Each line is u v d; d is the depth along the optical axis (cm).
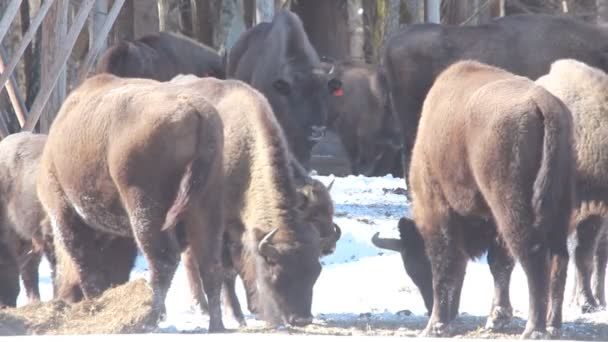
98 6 7044
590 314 3566
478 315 3616
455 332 3253
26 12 8175
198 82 3609
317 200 3344
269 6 7681
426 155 3234
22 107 5681
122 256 3456
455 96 3147
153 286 3070
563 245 2894
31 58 7194
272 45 6141
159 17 10119
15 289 3775
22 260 3819
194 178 3008
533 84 2953
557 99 2902
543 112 2841
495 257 3284
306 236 3278
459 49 5953
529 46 5897
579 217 3538
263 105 3425
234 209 3403
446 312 3241
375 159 8375
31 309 3241
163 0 9919
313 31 11469
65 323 3111
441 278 3256
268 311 3297
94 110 3222
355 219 5416
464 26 6022
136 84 3294
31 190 3694
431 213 3262
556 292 2934
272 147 3347
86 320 3111
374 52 10481
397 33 6125
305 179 3431
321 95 5969
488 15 10931
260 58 6209
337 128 8362
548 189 2817
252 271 3422
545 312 2858
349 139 8369
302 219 3303
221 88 3547
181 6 10425
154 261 3067
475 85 3111
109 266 3450
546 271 2858
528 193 2872
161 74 6694
